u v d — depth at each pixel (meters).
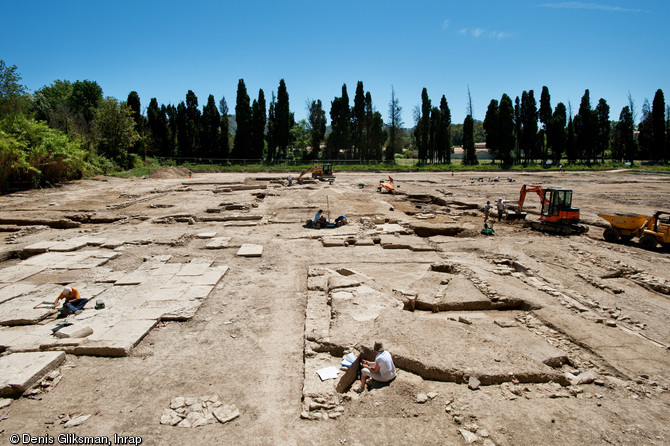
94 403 5.88
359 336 7.49
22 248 14.02
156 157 60.75
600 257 13.52
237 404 5.90
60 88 62.75
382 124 72.25
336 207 24.22
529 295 9.92
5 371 6.32
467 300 9.63
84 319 8.49
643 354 7.23
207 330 8.29
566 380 6.29
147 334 8.01
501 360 6.52
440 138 69.56
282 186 35.78
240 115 63.78
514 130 68.50
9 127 30.59
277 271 12.21
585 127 65.94
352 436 5.12
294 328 8.45
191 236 16.33
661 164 63.97
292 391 6.25
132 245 14.81
